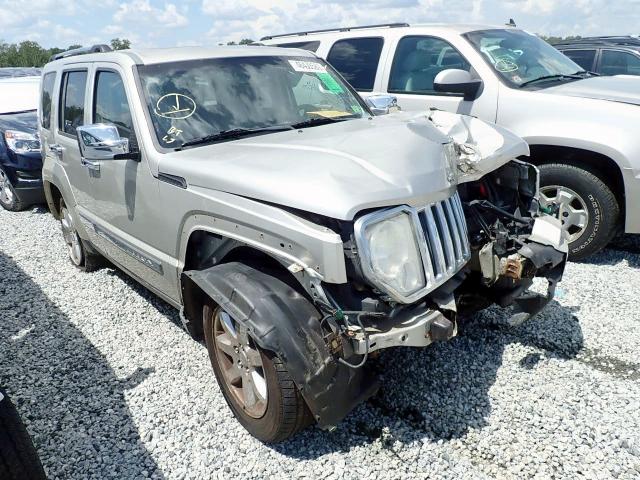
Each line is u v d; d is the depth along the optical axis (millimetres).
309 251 2447
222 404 3295
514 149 3455
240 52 4156
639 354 3551
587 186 4824
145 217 3580
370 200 2430
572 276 4785
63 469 2844
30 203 8336
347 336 2453
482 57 5547
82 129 3373
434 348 3684
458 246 2803
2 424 2164
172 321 4402
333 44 6828
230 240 2934
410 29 6172
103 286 5188
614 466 2631
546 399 3139
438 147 2895
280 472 2729
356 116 4227
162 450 2941
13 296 5074
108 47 4633
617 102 4773
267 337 2457
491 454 2756
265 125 3734
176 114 3561
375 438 2920
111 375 3662
